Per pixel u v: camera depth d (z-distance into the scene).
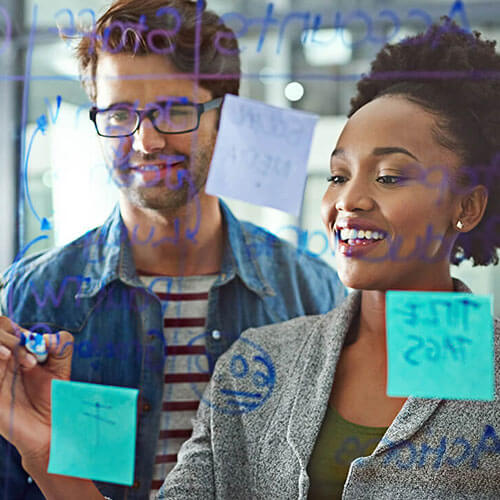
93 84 0.69
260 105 0.60
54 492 0.67
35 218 0.75
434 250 0.60
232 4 0.70
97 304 0.74
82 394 0.65
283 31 0.65
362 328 0.65
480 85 0.59
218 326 0.74
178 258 0.74
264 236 0.78
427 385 0.57
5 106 0.74
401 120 0.59
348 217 0.60
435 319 0.57
